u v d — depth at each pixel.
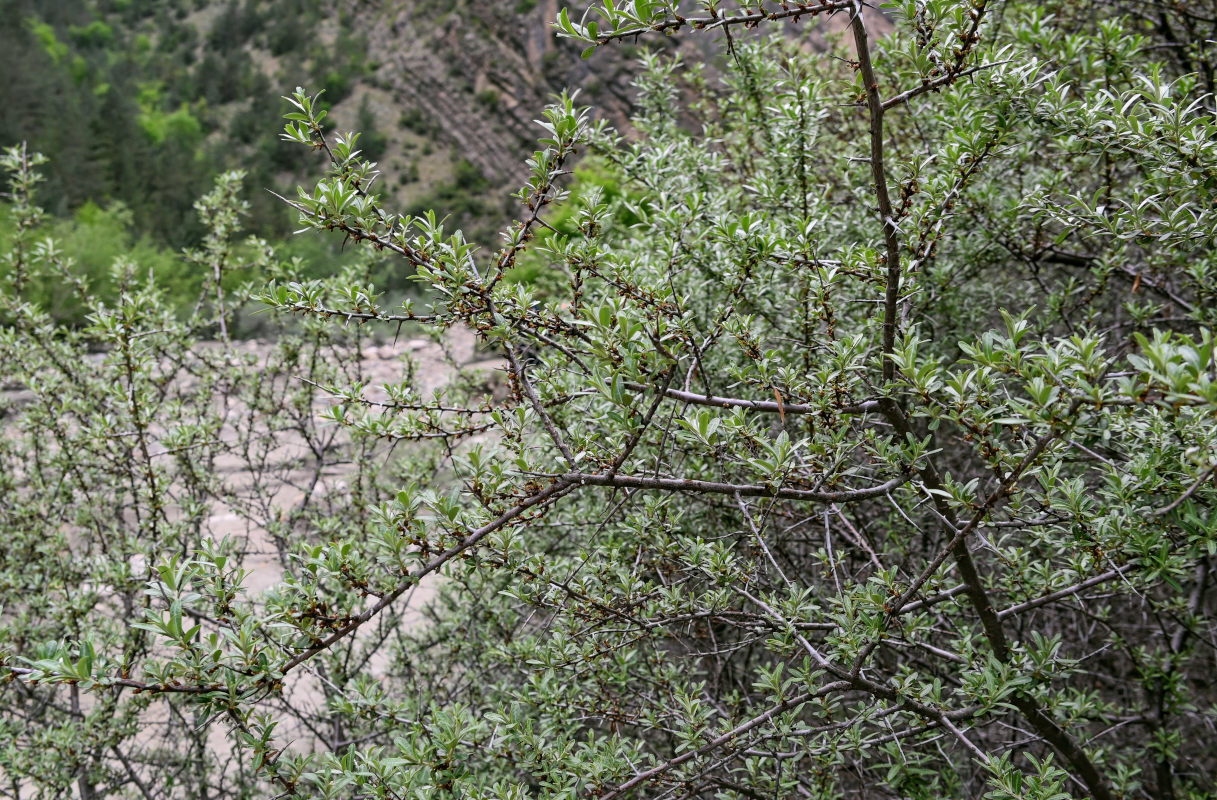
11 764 2.78
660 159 3.09
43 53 41.94
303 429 4.05
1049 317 2.75
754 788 2.23
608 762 1.94
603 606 2.06
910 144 3.55
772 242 1.93
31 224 3.98
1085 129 1.96
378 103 43.31
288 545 3.79
